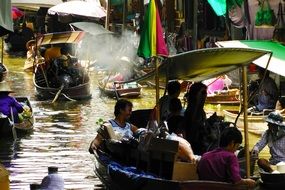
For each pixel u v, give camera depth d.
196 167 9.66
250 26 20.06
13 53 41.34
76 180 12.15
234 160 9.22
